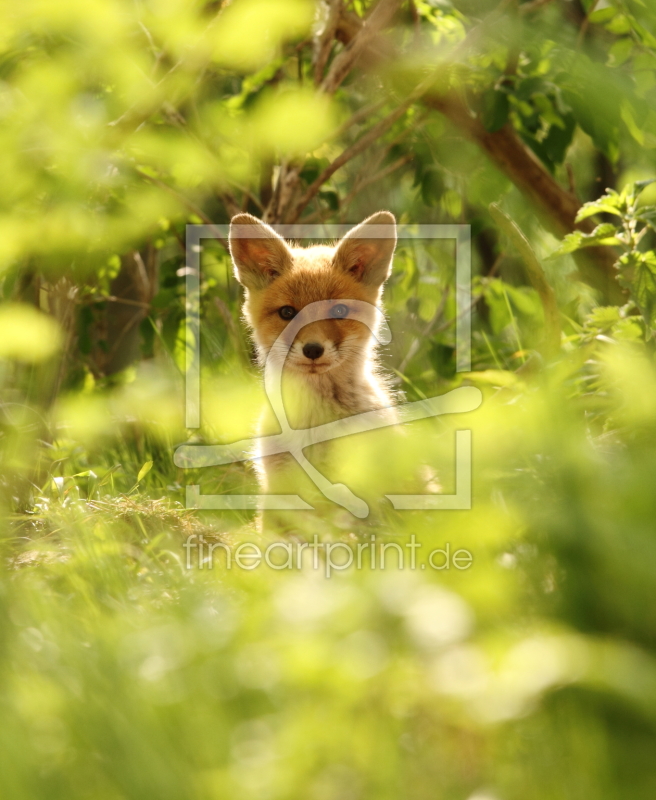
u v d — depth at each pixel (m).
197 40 8.09
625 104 9.03
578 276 10.04
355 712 2.70
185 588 4.26
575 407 4.89
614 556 2.90
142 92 8.30
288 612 2.96
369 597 2.89
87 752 2.68
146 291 12.76
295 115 8.45
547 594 3.15
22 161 7.79
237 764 2.54
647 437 4.12
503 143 10.19
